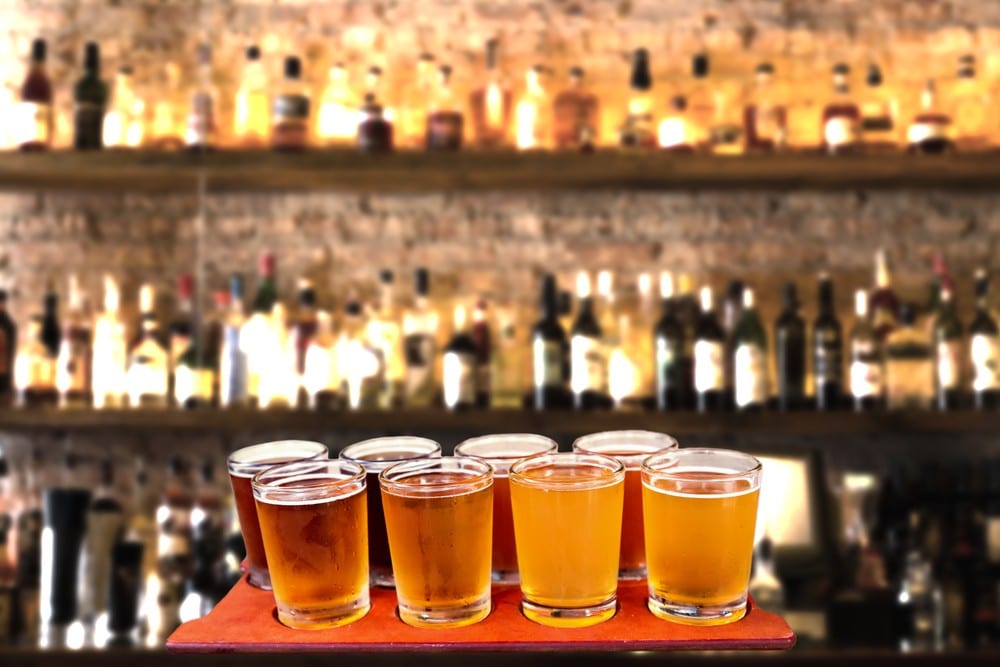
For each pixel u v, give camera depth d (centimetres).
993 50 216
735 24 217
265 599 80
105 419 185
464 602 73
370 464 82
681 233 218
